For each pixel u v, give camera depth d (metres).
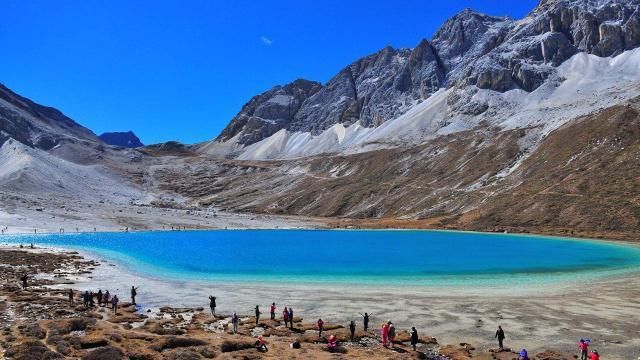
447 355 32.88
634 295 52.06
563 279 62.75
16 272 64.25
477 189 167.88
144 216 159.62
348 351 33.31
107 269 70.19
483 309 46.00
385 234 134.50
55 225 131.50
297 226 160.00
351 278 63.38
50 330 35.00
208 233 137.00
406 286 57.69
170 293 53.50
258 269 71.44
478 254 90.88
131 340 33.59
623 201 123.75
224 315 43.75
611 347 34.69
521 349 34.62
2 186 171.88
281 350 32.94
